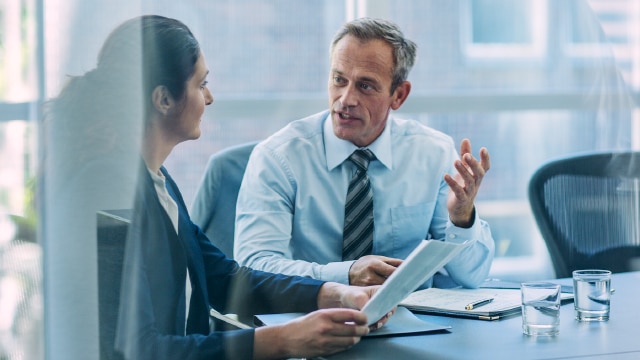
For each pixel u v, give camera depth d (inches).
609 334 51.0
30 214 52.6
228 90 107.2
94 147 52.4
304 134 78.4
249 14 105.9
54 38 52.6
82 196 52.3
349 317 49.9
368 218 76.4
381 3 121.2
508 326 53.8
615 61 130.9
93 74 52.7
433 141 80.2
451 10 127.2
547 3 129.5
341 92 74.0
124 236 52.6
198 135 57.2
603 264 88.0
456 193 65.1
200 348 52.6
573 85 131.1
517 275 131.5
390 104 76.5
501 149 130.4
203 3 101.1
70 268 52.2
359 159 76.7
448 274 73.4
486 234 69.2
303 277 62.5
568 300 61.0
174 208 57.9
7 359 52.1
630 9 130.3
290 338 51.1
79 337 52.4
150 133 55.3
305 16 111.9
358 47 73.0
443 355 47.1
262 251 72.7
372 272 64.3
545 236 86.3
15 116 52.7
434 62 127.9
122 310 52.6
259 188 75.5
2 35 52.3
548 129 131.1
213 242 74.9
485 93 129.2
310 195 76.7
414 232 78.4
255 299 63.0
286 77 111.0
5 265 52.2
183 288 54.8
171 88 55.6
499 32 129.3
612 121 131.7
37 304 52.3
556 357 45.9
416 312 58.4
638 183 90.7
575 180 88.4
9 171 52.7
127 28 53.2
